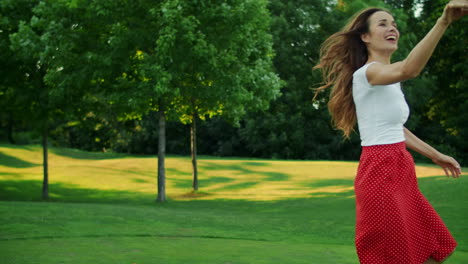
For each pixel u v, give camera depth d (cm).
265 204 1591
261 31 1769
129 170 2761
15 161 3167
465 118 3725
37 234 737
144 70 1512
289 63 4041
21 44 1627
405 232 238
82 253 554
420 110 4022
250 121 4200
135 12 1566
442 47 3812
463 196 1250
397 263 237
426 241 250
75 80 1603
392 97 248
